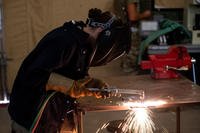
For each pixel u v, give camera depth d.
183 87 2.13
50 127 1.72
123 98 1.89
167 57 2.40
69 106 1.77
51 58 1.60
